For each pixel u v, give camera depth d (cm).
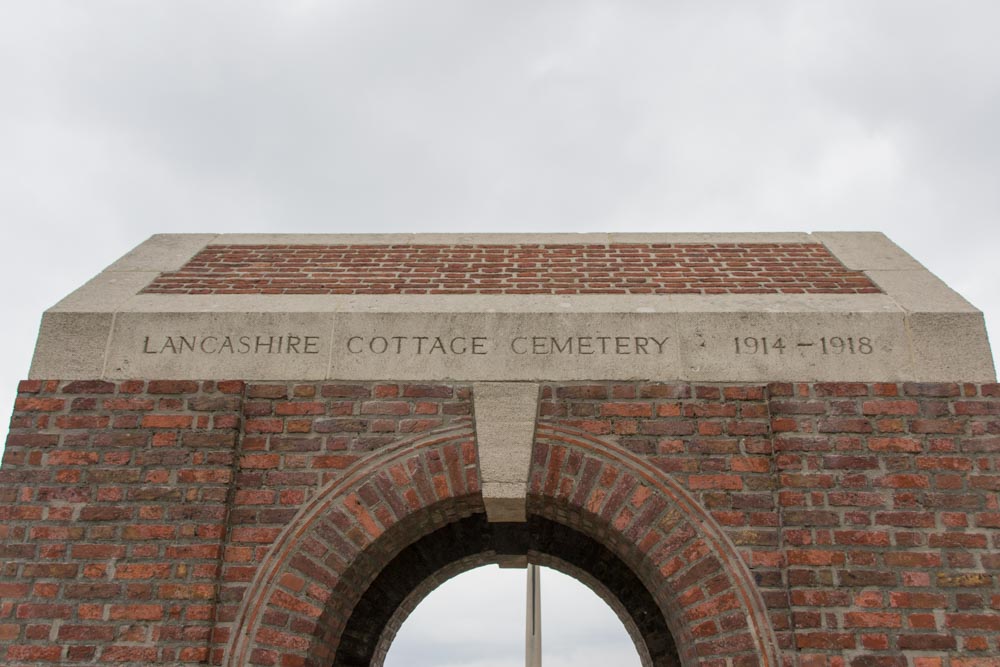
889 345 450
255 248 584
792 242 587
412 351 459
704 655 400
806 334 455
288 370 455
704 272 533
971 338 449
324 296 495
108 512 419
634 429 442
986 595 394
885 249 561
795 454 427
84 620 397
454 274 534
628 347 458
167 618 398
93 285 506
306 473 436
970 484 416
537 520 655
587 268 543
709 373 451
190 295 496
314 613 411
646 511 427
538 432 445
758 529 418
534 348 459
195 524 416
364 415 448
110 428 437
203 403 443
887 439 427
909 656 384
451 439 445
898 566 401
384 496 433
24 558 409
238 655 400
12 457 429
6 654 390
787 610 401
